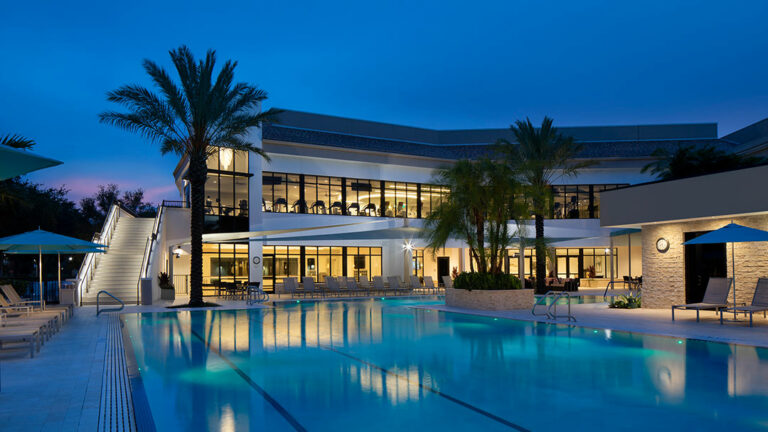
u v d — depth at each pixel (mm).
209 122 22766
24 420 6391
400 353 11070
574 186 41312
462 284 21359
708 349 11188
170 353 11125
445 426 6199
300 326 15852
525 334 13758
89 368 9508
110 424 6266
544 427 6133
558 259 41219
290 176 35000
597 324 15000
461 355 10750
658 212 18516
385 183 38562
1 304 15391
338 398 7449
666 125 44312
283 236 26109
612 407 6891
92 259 25500
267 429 6141
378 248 38375
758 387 7863
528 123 30844
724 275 17688
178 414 6719
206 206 30984
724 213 16391
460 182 21078
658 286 19656
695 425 6148
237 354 11008
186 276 31859
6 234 32062
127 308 21406
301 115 38906
